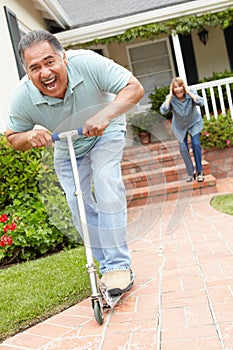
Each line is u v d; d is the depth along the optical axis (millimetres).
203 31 11086
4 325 3080
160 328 2666
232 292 3027
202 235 4809
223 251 4078
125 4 11086
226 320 2623
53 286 3713
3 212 5566
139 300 3162
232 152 8359
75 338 2736
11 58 7305
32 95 3021
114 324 2836
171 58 11469
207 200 6688
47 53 2791
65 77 2879
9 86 7148
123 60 11562
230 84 10438
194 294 3107
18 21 8133
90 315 3066
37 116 3145
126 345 2523
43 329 2953
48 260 4645
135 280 3613
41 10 9656
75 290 3539
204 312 2783
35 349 2674
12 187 5629
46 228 5258
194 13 9328
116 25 9469
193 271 3635
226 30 11219
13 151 5672
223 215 5570
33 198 5668
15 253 5238
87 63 2918
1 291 3789
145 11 10273
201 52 11375
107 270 3242
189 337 2492
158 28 9320
